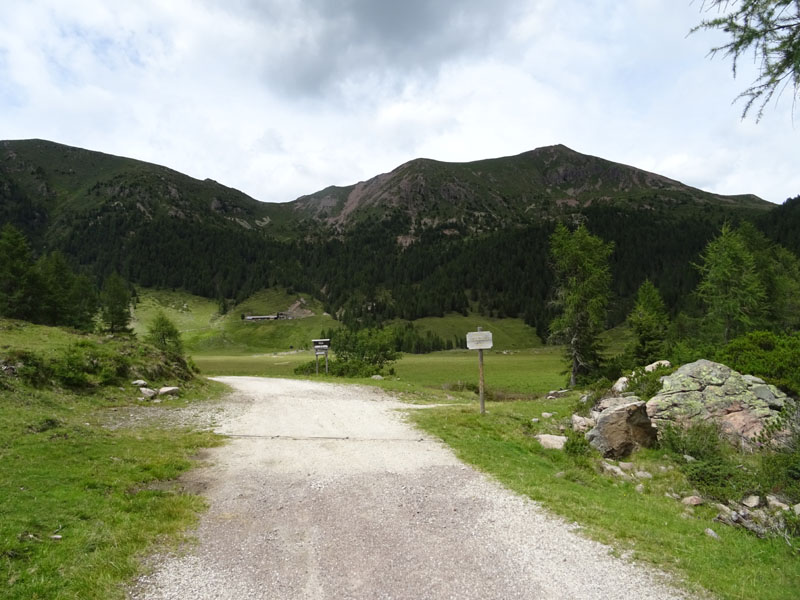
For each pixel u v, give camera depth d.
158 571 6.56
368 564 6.84
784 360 19.38
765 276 49.00
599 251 44.66
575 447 14.46
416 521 8.50
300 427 17.08
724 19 4.66
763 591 6.45
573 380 45.03
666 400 17.08
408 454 13.26
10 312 58.66
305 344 178.75
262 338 188.88
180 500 9.23
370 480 10.88
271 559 6.98
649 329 41.19
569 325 45.44
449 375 68.25
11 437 11.73
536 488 10.42
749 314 44.03
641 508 10.37
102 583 6.10
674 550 7.65
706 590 6.32
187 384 26.86
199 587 6.16
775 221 160.12
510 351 165.75
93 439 12.89
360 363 49.72
